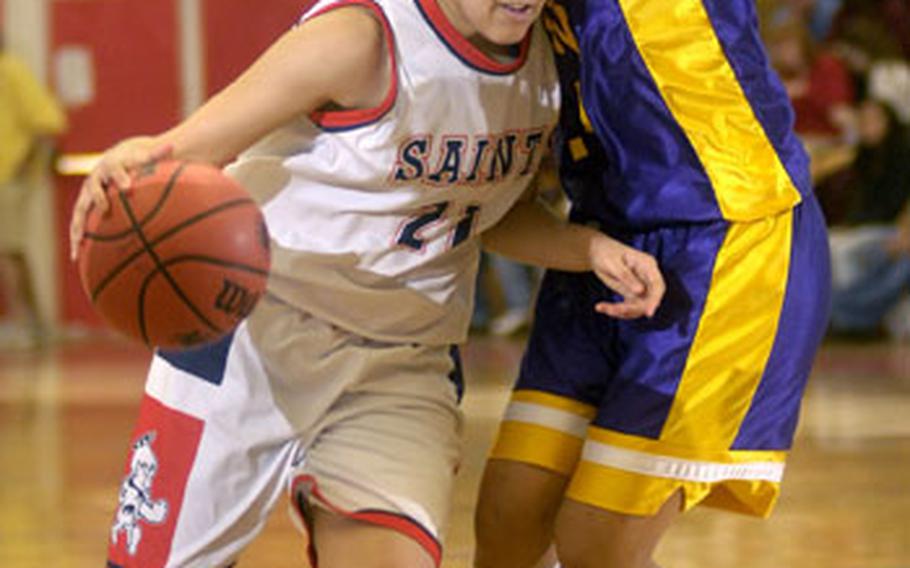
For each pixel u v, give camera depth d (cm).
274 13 3038
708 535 1055
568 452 718
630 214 696
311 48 602
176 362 643
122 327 577
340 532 619
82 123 3108
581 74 682
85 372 2312
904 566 946
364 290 641
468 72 623
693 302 686
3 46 2881
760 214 689
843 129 2581
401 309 649
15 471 1334
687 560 971
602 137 690
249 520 649
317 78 603
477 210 658
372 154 621
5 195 2864
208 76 3059
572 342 718
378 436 635
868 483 1253
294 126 635
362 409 642
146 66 3080
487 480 730
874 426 1587
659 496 686
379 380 648
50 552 988
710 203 684
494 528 729
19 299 2925
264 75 602
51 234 3097
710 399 688
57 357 2616
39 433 1597
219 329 568
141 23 3075
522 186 672
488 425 1555
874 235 2603
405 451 633
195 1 3048
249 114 599
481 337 2711
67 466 1359
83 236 578
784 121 701
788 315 698
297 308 640
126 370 2336
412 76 616
